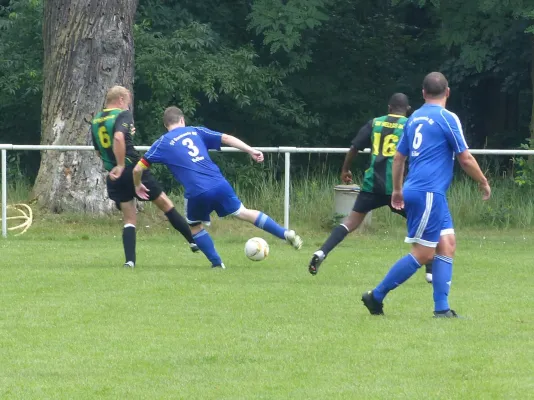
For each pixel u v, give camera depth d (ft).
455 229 126.11
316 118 190.19
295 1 177.06
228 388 47.44
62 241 109.50
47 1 129.18
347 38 197.57
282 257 96.58
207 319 63.98
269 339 57.93
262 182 134.21
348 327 61.36
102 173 125.70
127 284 77.66
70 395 46.26
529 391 46.73
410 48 202.59
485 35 173.17
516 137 205.57
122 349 55.47
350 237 118.32
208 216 86.07
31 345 56.39
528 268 90.38
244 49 179.22
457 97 210.38
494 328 61.16
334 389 47.24
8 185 132.26
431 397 45.70
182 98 173.68
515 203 130.31
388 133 82.43
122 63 129.08
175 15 184.24
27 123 183.21
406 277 64.34
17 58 173.68
